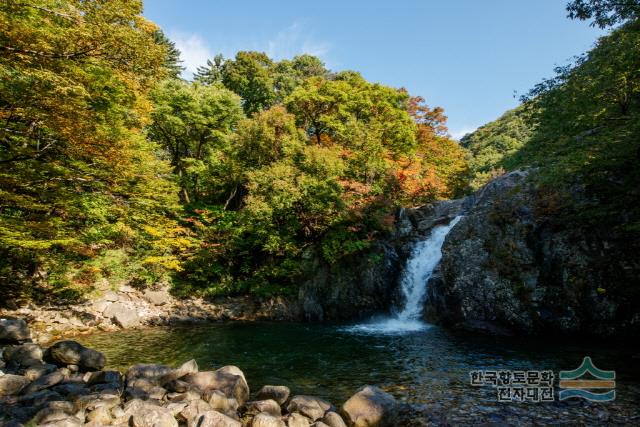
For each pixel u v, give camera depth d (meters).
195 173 26.20
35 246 12.12
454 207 22.00
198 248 20.86
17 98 9.41
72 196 12.81
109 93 12.67
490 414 6.34
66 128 10.25
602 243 13.14
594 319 12.77
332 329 15.97
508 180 16.92
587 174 11.28
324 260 20.23
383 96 29.31
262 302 19.95
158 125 24.45
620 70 9.91
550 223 14.29
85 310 15.55
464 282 15.48
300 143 21.61
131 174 14.34
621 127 10.03
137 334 14.16
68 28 8.66
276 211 19.22
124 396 6.47
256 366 9.91
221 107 24.78
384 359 10.50
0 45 8.09
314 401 6.50
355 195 20.69
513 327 13.84
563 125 11.54
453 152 34.72
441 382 8.27
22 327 8.95
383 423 5.95
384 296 19.70
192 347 12.11
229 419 5.47
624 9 9.16
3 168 10.68
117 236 19.19
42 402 5.83
